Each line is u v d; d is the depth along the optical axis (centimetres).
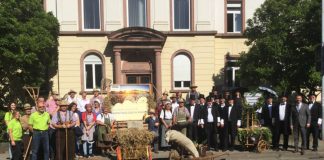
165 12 2844
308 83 2178
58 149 1444
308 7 2128
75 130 1509
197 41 2842
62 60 2762
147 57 2819
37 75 2405
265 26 2325
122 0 2825
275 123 1675
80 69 2781
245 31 2447
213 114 1659
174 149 1410
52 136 1474
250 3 2927
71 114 1464
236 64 2605
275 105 1684
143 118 1753
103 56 2792
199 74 2839
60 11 2777
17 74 2219
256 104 1892
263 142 1650
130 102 1780
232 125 1667
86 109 1606
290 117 1658
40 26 2381
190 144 1371
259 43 2248
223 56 2903
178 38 2836
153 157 1555
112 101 1778
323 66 1730
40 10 2481
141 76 2825
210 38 2839
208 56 2839
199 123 1666
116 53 2744
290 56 2161
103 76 2791
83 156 1591
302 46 2150
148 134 1430
